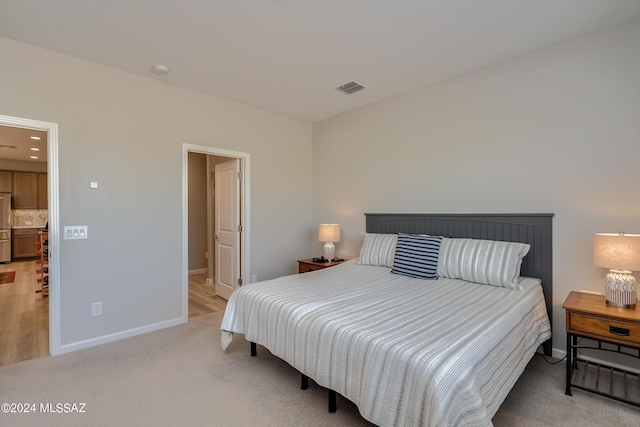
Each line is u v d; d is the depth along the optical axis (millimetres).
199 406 1923
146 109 3117
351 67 2924
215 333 3098
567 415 1818
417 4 2035
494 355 1491
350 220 4176
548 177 2604
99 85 2834
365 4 2035
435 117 3295
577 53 2449
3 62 2398
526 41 2500
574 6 2062
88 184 2775
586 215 2432
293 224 4492
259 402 1969
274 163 4258
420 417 1269
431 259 2770
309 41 2479
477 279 2551
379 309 1941
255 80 3199
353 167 4133
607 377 2230
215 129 3643
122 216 2967
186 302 3406
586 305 2057
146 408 1898
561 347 2541
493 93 2889
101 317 2848
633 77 2234
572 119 2482
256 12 2115
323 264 3736
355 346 1578
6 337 2947
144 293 3105
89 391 2076
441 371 1271
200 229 6227
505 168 2828
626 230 2266
